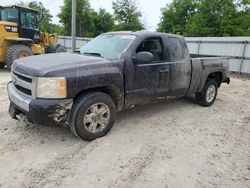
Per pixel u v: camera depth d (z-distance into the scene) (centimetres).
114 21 4547
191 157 384
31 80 365
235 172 353
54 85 356
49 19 4256
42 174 319
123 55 443
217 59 650
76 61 398
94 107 404
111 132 450
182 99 716
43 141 405
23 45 1115
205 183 322
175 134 466
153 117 546
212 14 3634
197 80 595
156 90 499
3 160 346
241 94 888
